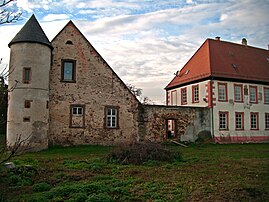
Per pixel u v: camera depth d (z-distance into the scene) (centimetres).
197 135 2970
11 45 2203
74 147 2355
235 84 3288
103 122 2552
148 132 2708
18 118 2092
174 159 1592
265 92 3519
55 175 1180
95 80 2567
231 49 3688
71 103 2464
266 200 887
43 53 2211
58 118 2409
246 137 3266
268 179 1136
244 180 1115
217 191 959
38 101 2145
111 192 934
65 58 2497
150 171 1288
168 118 2820
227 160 1647
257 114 3406
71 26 2559
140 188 989
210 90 3119
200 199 877
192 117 2959
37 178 1139
